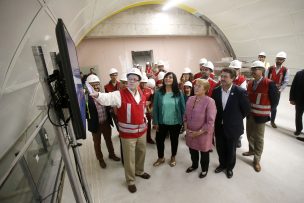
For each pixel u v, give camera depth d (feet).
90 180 8.76
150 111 11.02
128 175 7.68
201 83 7.08
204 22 28.30
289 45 22.04
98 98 6.36
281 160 9.36
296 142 11.04
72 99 3.15
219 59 32.14
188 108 7.77
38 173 6.95
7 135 5.09
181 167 9.30
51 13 6.45
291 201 6.88
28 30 5.10
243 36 26.68
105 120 9.39
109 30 23.54
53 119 3.75
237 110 7.36
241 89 7.29
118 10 22.25
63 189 8.41
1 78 4.19
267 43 24.58
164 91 8.54
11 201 4.88
